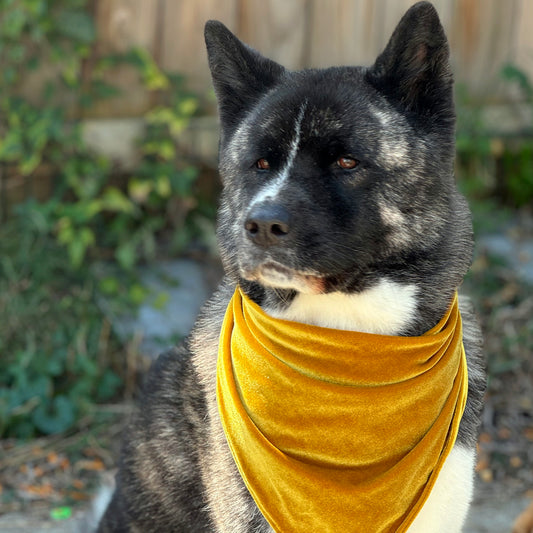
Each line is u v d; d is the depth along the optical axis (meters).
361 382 3.35
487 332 6.20
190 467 3.79
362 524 3.41
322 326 3.44
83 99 6.52
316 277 3.27
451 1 7.18
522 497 5.02
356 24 6.96
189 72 6.78
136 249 6.62
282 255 3.22
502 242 6.99
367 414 3.35
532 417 5.64
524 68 7.44
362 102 3.32
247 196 3.40
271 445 3.38
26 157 6.32
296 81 3.45
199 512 3.81
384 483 3.37
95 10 6.51
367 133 3.27
